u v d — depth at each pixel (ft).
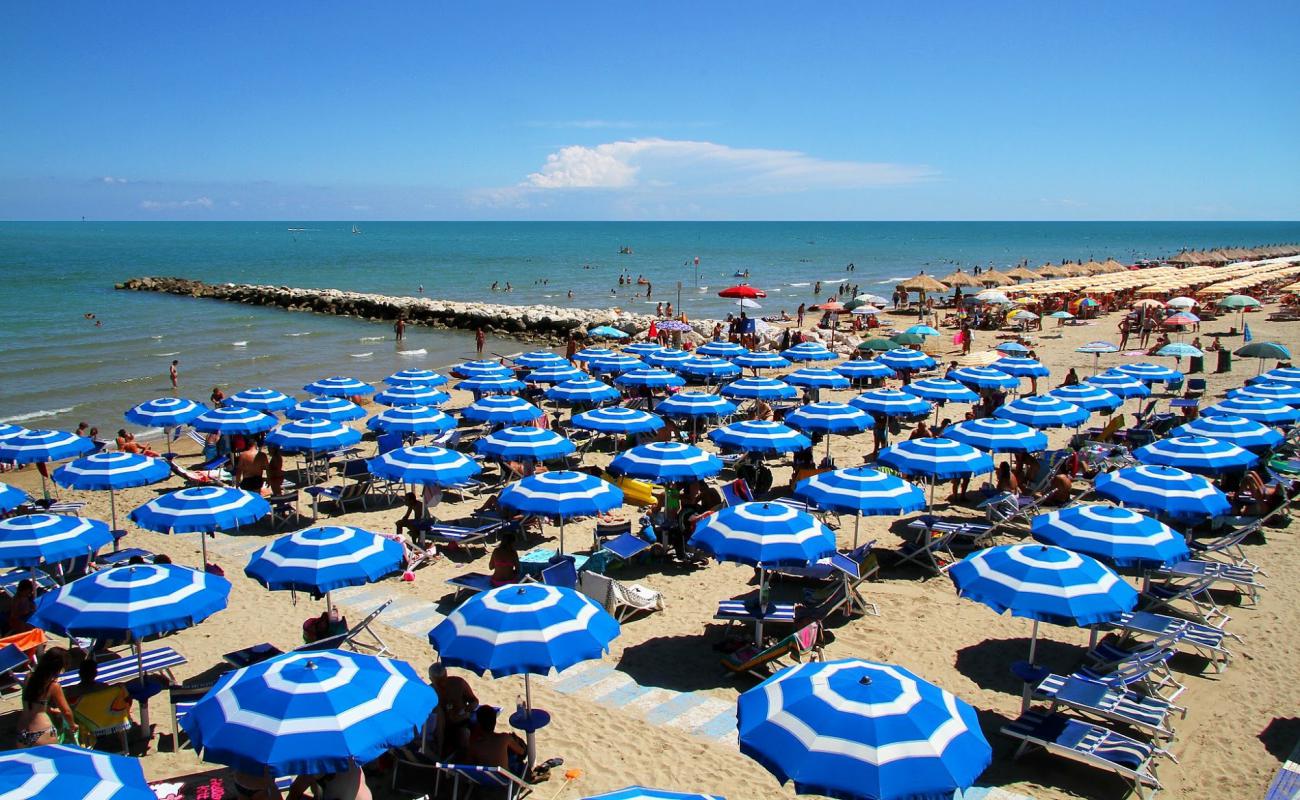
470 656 22.26
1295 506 47.75
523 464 52.11
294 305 197.88
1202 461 40.32
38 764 15.29
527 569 37.55
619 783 23.93
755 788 23.73
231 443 60.49
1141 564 29.71
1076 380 72.79
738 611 30.99
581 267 355.56
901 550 41.78
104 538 32.09
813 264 384.88
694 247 562.66
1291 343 112.16
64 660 23.52
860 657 31.35
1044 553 26.40
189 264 349.00
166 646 32.45
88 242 571.69
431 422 52.47
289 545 28.17
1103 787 23.61
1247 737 25.88
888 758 16.39
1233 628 33.12
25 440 44.78
